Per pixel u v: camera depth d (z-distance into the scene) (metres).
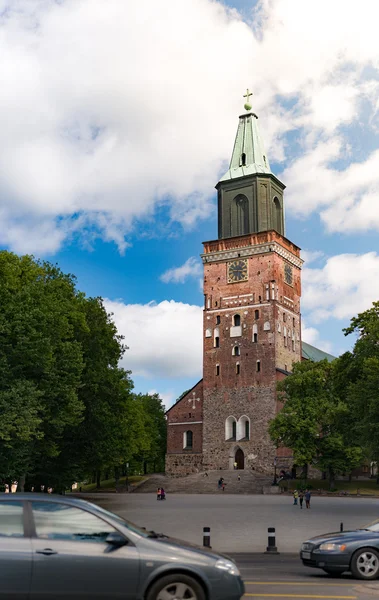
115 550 10.95
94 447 56.12
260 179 101.69
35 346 39.22
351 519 42.03
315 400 79.69
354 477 99.31
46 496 11.48
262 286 98.69
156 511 49.34
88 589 10.73
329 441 78.44
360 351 49.69
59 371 44.44
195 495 79.44
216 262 103.44
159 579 10.89
